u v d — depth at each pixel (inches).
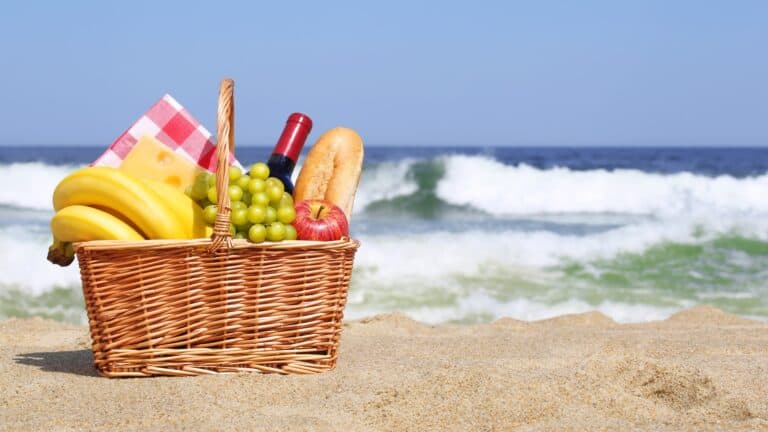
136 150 79.4
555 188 254.4
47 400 72.9
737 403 73.4
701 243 181.9
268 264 76.5
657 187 252.4
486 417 70.6
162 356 76.1
